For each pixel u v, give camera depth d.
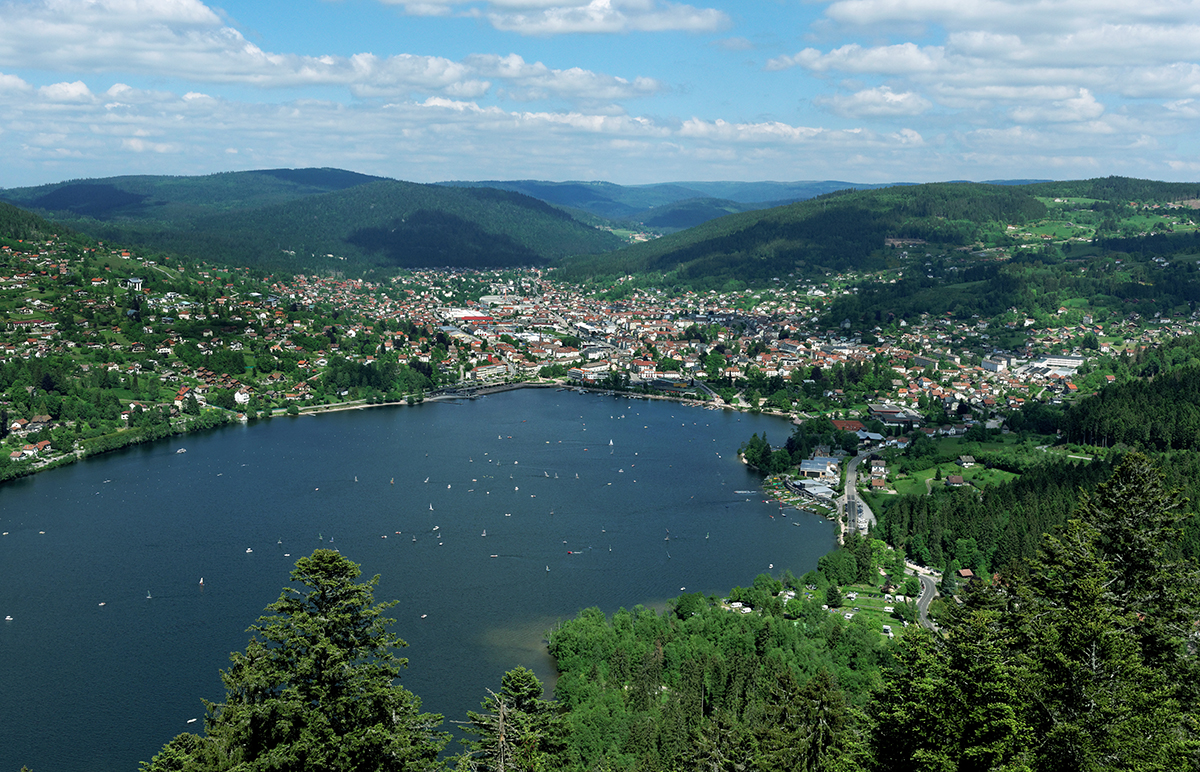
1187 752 81.56
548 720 118.75
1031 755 80.62
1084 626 85.12
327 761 91.69
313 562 99.31
